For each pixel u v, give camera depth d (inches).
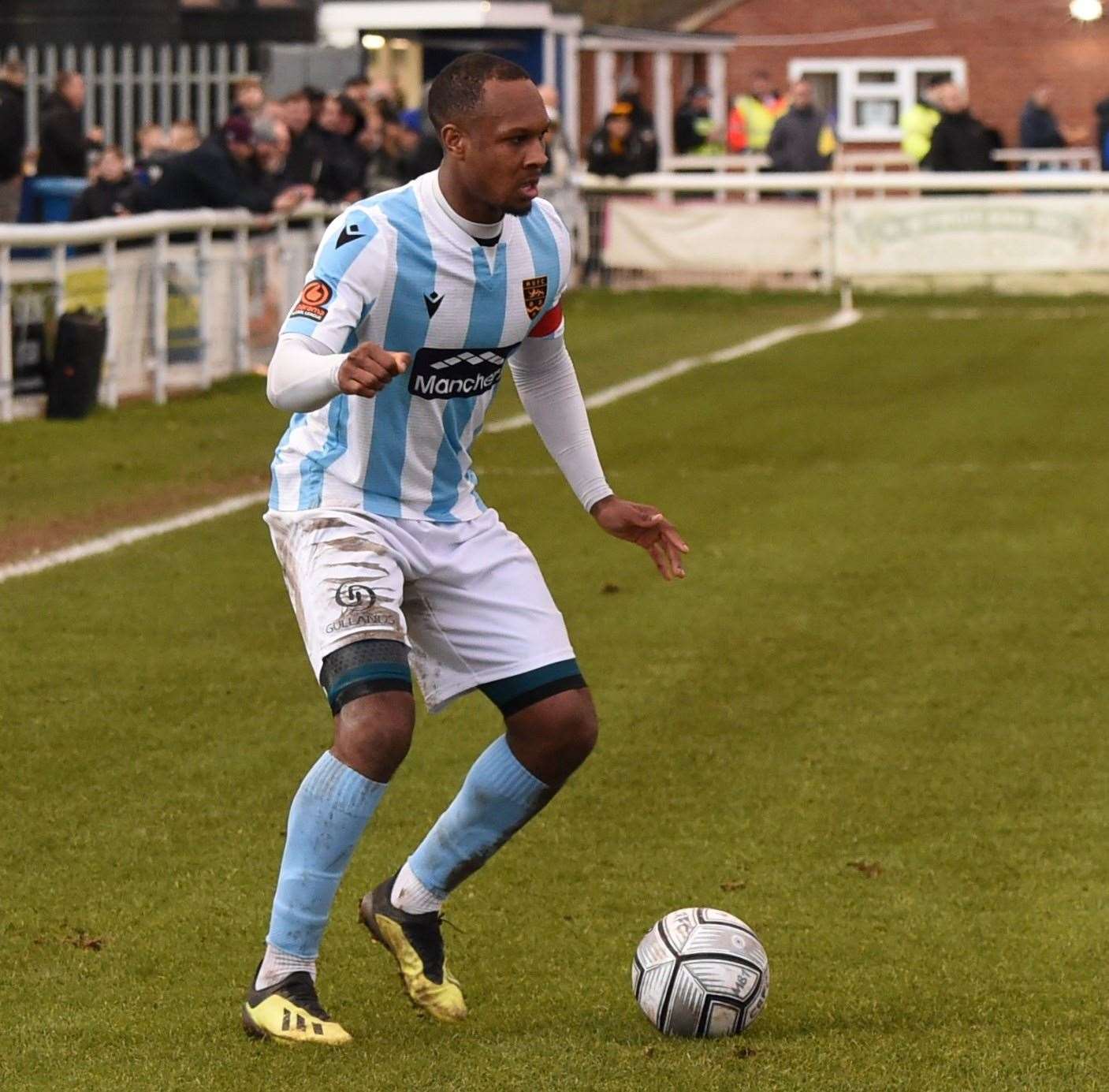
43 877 727.7
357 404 588.1
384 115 2854.3
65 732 903.7
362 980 642.8
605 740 911.7
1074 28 5123.0
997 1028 597.6
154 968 644.7
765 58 5206.7
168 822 789.9
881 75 5196.9
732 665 1045.2
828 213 3225.9
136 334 2042.3
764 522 1439.5
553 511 1472.7
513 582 606.9
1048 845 778.2
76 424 1857.8
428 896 606.2
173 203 2188.7
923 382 2250.2
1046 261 3196.4
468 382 594.2
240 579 1231.5
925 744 909.8
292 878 573.9
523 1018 606.5
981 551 1342.3
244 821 792.9
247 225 2210.9
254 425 1892.2
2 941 665.0
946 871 748.6
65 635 1082.7
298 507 598.2
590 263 3321.9
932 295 3223.4
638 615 1153.4
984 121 5196.9
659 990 585.9
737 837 784.3
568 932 683.4
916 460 1718.8
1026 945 673.6
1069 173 3238.2
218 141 2196.1
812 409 2030.0
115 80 2719.0
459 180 571.5
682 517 1455.5
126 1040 584.7
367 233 569.3
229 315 2214.6
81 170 2343.8
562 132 3353.8
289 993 581.6
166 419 1916.8
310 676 1008.9
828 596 1206.3
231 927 681.6
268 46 2977.4
